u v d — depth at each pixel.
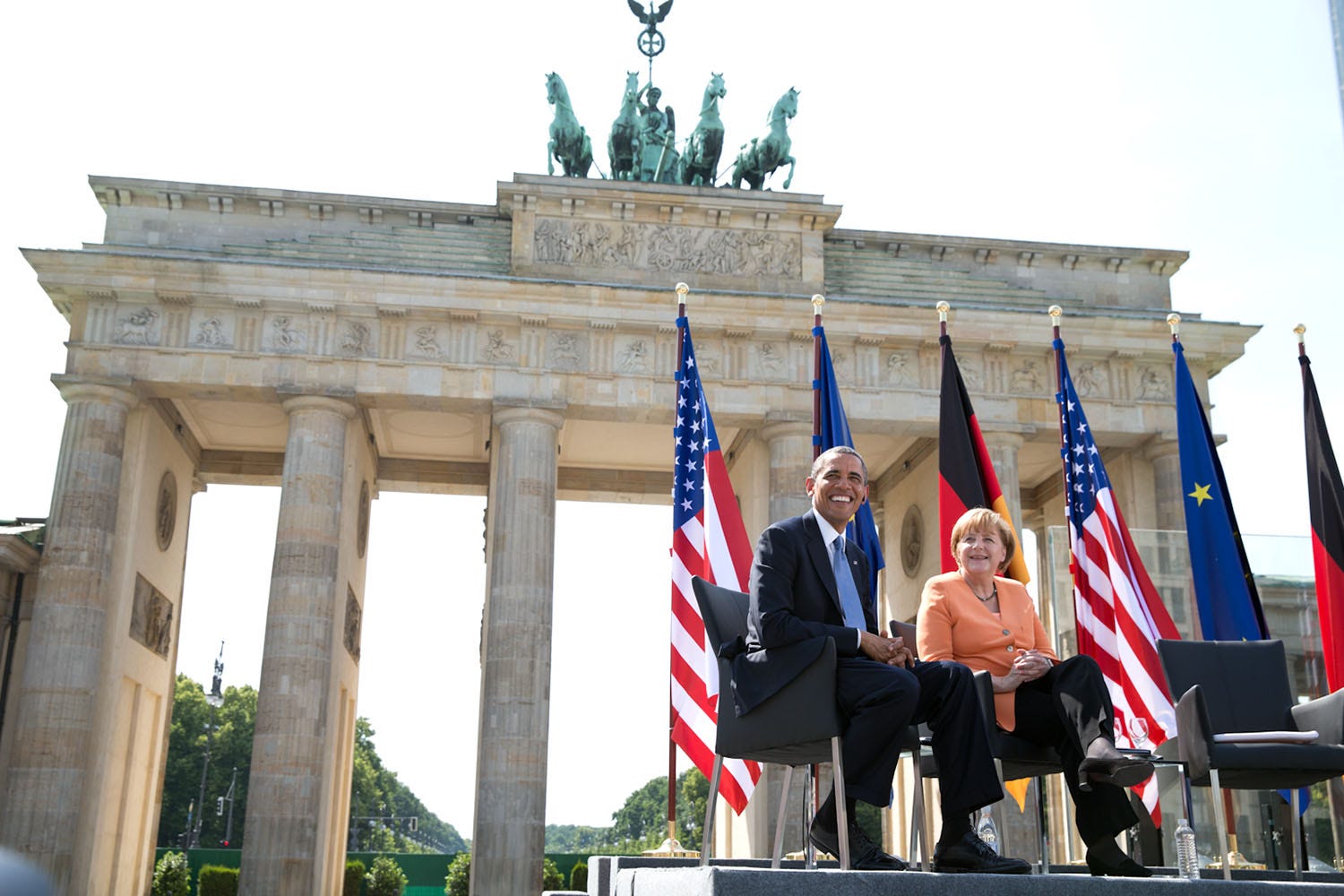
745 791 24.12
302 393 65.19
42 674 59.94
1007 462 69.56
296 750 60.72
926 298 73.50
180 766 183.88
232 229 70.88
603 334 68.50
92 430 63.53
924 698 13.98
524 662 63.00
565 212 70.69
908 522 78.06
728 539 26.64
